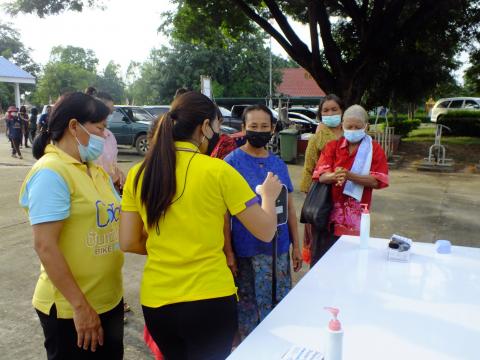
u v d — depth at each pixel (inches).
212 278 66.7
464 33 553.9
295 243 113.3
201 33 616.4
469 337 58.9
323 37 497.4
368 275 81.2
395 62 549.3
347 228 118.7
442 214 271.9
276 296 99.4
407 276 81.0
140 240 72.7
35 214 67.5
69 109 73.2
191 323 65.8
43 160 71.6
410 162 499.5
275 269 95.5
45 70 1820.9
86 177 75.3
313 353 53.4
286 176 107.3
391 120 774.5
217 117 73.2
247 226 69.0
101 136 76.4
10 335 128.9
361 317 64.4
